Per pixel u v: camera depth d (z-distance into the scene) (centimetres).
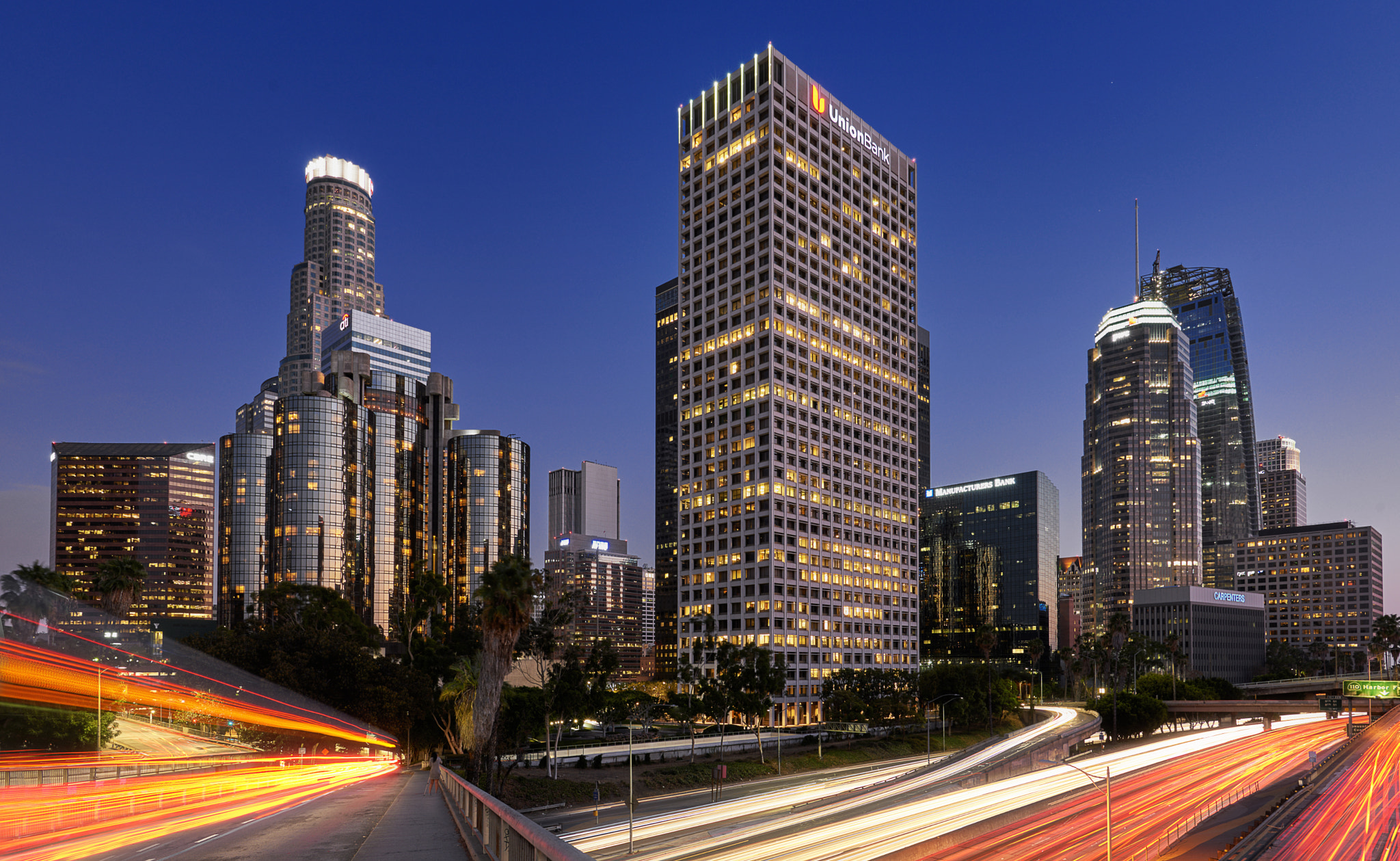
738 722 15938
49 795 3550
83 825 2262
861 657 18900
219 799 3309
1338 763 11012
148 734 8750
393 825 2184
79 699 7931
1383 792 8662
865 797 8331
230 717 8169
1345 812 7612
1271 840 6550
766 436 17950
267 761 7262
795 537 17962
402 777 5481
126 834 2028
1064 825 7081
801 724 16875
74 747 7175
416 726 9412
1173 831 6775
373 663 8756
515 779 8075
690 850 5491
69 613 9181
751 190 19088
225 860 1513
